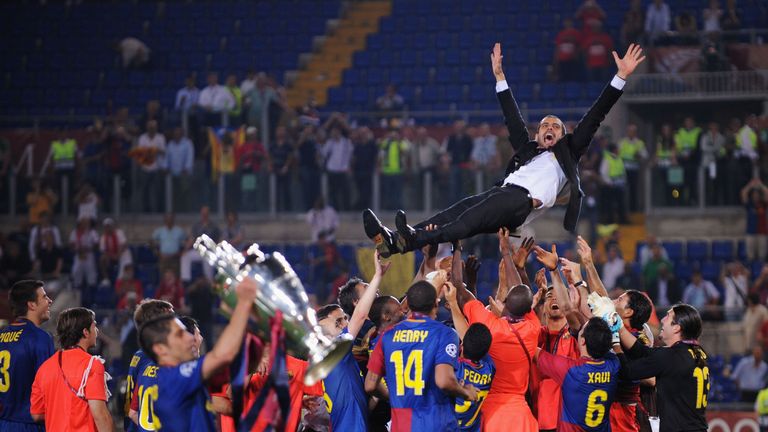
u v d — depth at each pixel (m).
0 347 13.12
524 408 11.30
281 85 40.00
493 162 30.73
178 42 41.66
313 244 30.09
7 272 29.69
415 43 40.53
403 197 30.84
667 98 34.56
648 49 35.22
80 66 40.81
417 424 10.65
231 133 31.42
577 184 11.65
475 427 11.33
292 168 31.20
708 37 34.81
